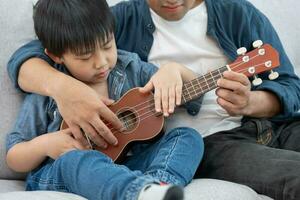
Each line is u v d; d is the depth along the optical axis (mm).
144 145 1408
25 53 1456
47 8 1393
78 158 1176
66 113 1333
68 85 1329
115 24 1532
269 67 1347
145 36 1561
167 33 1544
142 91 1378
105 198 1083
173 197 1000
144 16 1559
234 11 1548
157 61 1560
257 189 1224
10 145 1408
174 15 1481
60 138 1335
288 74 1536
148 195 1014
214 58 1539
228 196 1133
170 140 1305
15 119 1491
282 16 1933
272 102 1468
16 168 1397
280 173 1198
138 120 1367
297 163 1212
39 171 1348
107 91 1461
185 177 1215
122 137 1360
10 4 1562
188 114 1490
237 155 1335
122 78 1472
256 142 1470
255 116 1493
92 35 1334
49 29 1380
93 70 1374
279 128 1534
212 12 1536
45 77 1377
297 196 1137
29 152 1351
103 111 1324
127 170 1131
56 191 1190
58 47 1378
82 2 1369
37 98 1441
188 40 1544
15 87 1491
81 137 1343
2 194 1115
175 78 1362
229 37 1539
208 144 1429
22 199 1065
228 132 1479
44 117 1430
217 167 1343
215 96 1508
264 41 1553
